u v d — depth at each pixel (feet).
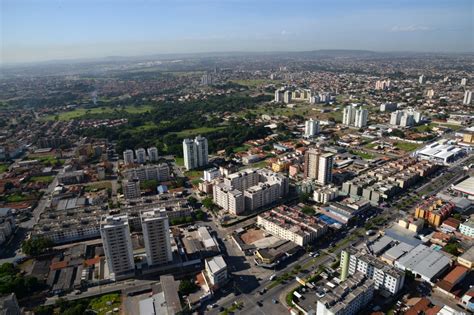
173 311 640.99
